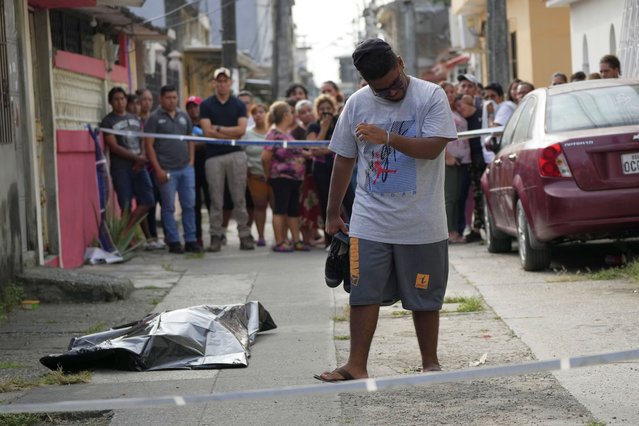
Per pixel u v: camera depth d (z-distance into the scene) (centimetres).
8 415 690
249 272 1405
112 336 873
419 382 506
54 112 1451
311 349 881
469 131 1562
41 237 1337
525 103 1327
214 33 5450
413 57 4369
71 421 694
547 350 823
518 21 3316
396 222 706
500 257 1422
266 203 1741
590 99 1216
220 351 841
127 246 1688
